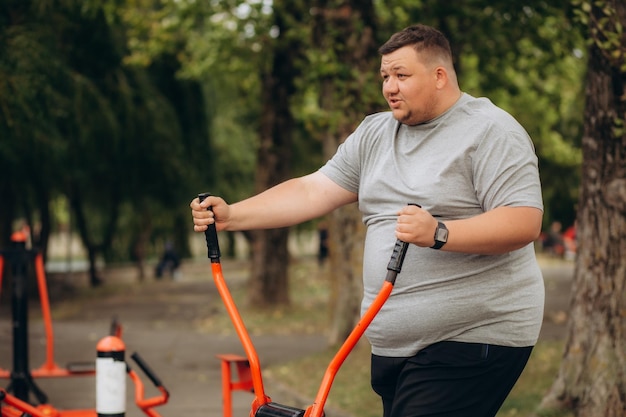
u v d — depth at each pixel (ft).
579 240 25.23
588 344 24.84
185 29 68.44
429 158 12.69
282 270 75.05
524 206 11.95
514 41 52.01
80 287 114.93
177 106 88.63
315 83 45.57
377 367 13.34
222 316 71.15
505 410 28.53
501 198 12.12
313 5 46.52
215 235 13.29
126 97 77.00
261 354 48.75
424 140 12.78
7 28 43.68
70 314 77.97
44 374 25.26
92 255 116.78
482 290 12.40
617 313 24.41
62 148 65.82
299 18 61.52
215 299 94.84
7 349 50.80
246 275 146.82
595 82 24.52
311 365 40.86
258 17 61.87
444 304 12.42
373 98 40.16
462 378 12.42
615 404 24.30
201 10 64.23
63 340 55.62
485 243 11.70
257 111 102.99
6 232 86.94
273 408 12.41
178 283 126.52
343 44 40.63
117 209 106.63
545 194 111.14
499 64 56.59
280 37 63.41
